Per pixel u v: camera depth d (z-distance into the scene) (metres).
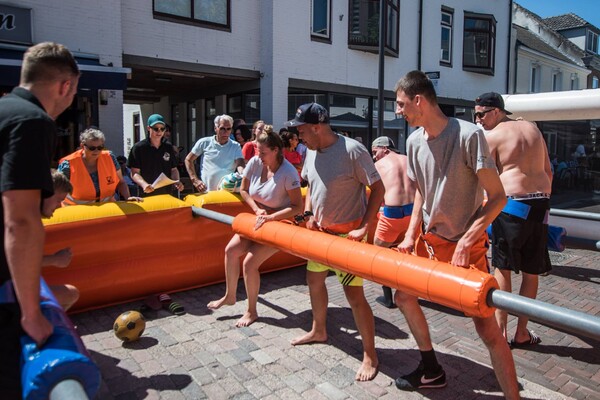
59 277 4.12
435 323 4.17
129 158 5.62
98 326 4.02
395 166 4.60
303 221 4.02
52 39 8.35
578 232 6.33
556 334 4.00
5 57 7.50
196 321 4.12
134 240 4.45
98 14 8.79
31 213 1.69
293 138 6.67
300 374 3.23
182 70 10.62
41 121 1.74
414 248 3.05
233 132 7.82
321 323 3.68
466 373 3.26
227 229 5.05
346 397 2.96
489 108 3.83
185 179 12.35
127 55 9.79
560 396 2.99
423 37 15.27
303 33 12.03
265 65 11.66
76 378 1.62
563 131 8.43
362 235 3.06
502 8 18.06
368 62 13.66
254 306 4.07
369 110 14.09
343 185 3.25
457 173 2.62
